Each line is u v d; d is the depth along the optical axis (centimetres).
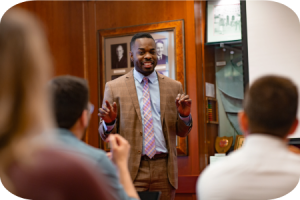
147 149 250
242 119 122
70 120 128
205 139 387
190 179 372
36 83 63
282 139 113
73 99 129
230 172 106
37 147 64
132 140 253
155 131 256
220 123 407
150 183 247
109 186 108
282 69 307
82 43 425
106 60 416
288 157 107
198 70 387
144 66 265
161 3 402
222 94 409
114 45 414
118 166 129
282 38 308
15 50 61
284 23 309
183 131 262
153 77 271
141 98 264
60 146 68
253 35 317
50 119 67
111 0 421
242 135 393
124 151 132
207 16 406
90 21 428
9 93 61
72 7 409
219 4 405
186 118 255
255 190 104
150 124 256
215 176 107
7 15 64
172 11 398
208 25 405
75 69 408
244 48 319
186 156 379
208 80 401
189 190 372
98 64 417
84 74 425
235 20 398
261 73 312
